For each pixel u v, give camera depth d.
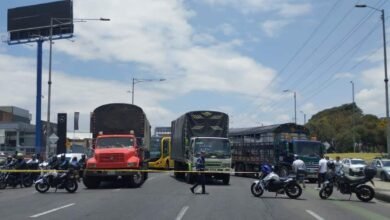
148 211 16.03
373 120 107.25
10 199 20.25
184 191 24.64
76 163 24.30
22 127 98.19
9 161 27.91
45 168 30.25
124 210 16.27
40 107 73.62
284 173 35.12
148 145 34.78
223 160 30.12
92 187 26.91
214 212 15.91
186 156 32.00
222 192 24.33
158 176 40.94
